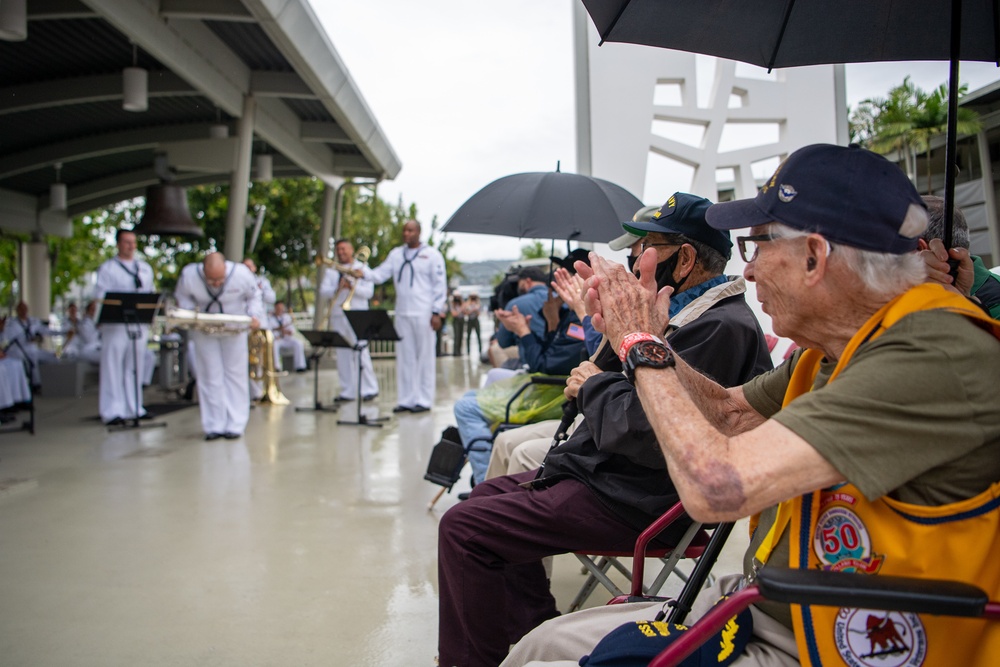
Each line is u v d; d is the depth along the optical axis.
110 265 8.51
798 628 1.38
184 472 5.97
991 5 2.04
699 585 1.70
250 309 7.71
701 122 5.39
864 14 2.10
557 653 1.72
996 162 3.85
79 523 4.63
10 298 21.36
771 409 1.79
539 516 2.31
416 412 9.09
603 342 2.55
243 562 3.95
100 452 6.79
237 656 2.95
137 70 8.29
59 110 10.34
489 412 4.06
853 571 1.33
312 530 4.46
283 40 7.38
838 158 1.42
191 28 7.88
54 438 7.51
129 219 21.53
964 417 1.24
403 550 4.12
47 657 2.93
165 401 10.40
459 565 2.34
